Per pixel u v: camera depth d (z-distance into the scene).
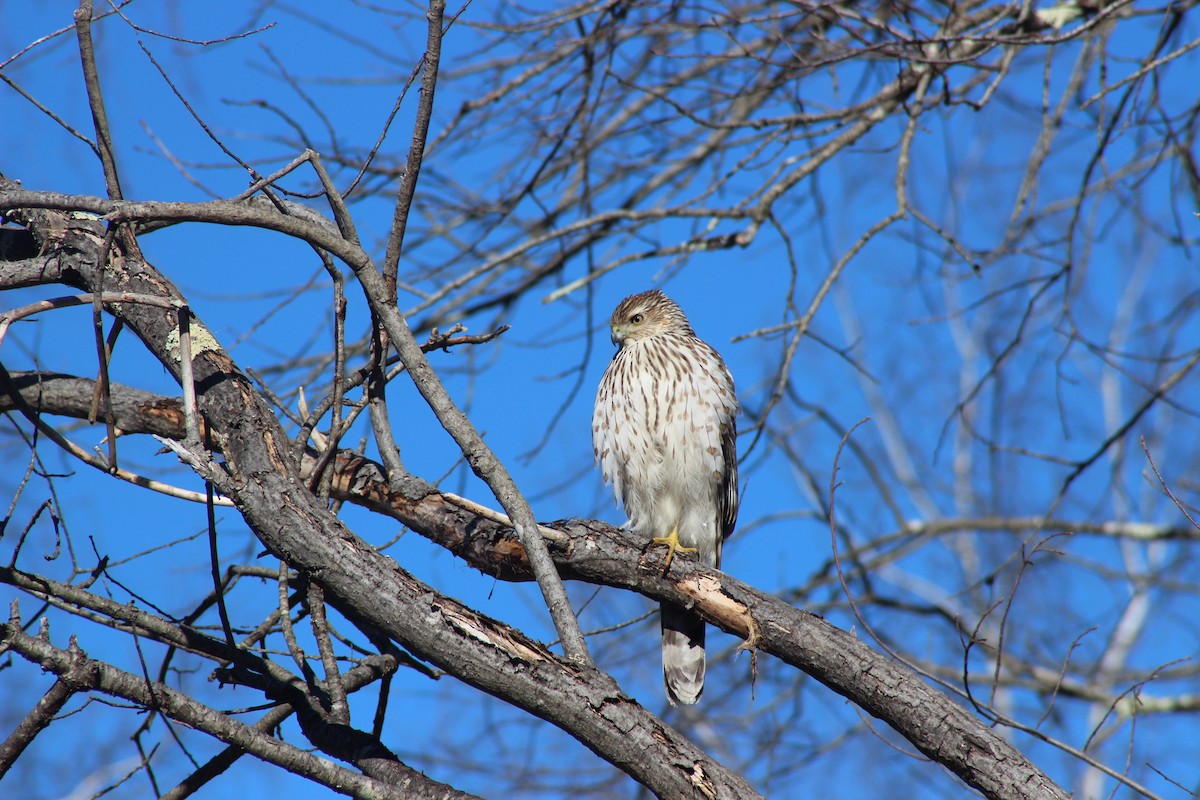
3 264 7.70
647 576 7.56
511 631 6.32
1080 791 17.25
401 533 7.70
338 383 7.09
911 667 6.98
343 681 6.80
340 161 11.72
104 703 6.32
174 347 7.19
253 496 6.46
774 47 13.27
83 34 6.99
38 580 6.49
